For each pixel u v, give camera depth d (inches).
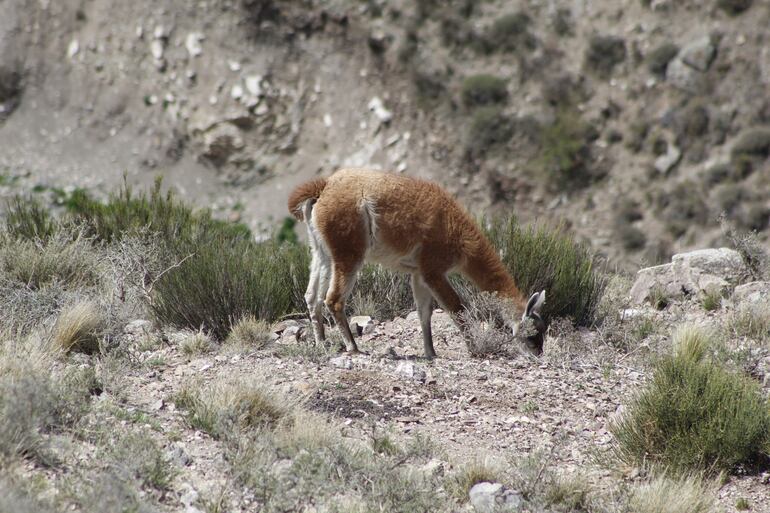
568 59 4485.7
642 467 810.2
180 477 691.4
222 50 4488.2
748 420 825.5
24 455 666.2
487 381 1019.9
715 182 4010.8
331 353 1063.6
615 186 4116.6
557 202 4128.9
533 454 797.9
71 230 1584.6
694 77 4269.2
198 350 1050.1
